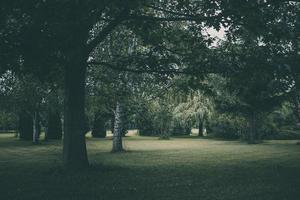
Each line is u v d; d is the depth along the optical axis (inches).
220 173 642.8
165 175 619.2
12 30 455.2
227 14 538.6
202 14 591.2
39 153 1161.4
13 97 1282.0
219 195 445.1
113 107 1253.1
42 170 703.7
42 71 488.1
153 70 643.5
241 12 518.6
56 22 426.0
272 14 558.6
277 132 1893.5
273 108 1423.5
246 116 1540.4
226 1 521.3
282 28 561.6
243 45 656.4
